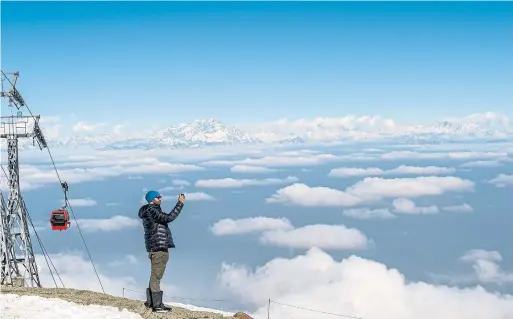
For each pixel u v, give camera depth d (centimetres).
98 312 1564
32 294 1988
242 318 1878
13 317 1440
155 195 1602
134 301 1897
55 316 1477
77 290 2247
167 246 1611
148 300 1645
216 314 1836
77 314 1520
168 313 1634
